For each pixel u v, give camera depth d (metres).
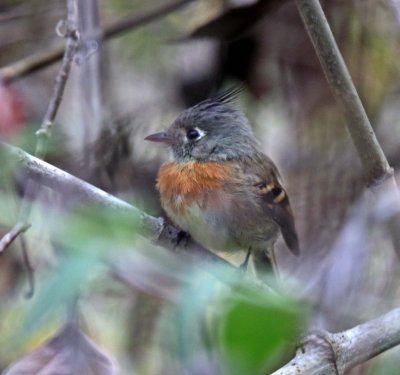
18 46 14.05
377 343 6.77
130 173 11.73
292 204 11.86
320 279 7.57
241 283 4.83
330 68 8.16
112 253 4.40
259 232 10.39
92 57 11.73
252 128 12.19
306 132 12.26
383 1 11.60
